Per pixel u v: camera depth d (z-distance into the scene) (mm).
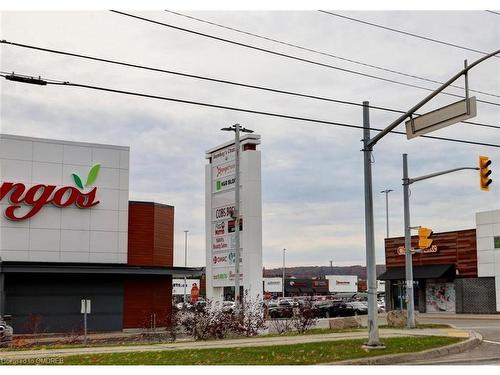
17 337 31422
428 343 20906
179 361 17250
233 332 26484
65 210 35375
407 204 29547
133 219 38062
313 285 104000
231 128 33062
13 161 34375
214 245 35875
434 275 48625
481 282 46531
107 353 19141
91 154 36281
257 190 33219
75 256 35375
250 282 32281
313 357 17844
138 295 36750
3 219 33875
